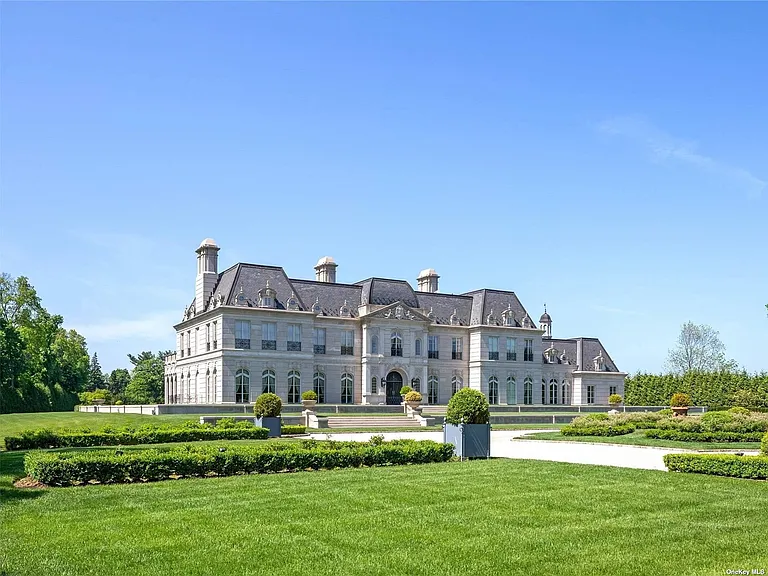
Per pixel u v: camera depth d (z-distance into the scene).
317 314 76.38
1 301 83.25
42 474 20.53
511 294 91.62
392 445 27.11
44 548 13.43
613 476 22.78
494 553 13.41
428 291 93.06
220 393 69.12
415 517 16.38
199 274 77.75
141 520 15.84
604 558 13.20
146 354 156.62
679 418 43.78
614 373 101.44
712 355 117.00
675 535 14.95
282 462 24.09
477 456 28.55
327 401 76.56
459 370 86.50
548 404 95.31
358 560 12.85
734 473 22.81
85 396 92.00
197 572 12.10
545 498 18.78
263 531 14.89
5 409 79.94
